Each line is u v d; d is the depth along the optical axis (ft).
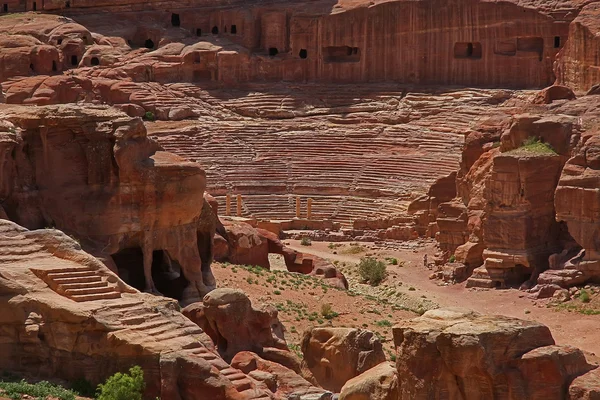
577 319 232.12
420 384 119.03
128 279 192.95
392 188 358.43
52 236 154.61
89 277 149.38
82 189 187.62
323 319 201.26
